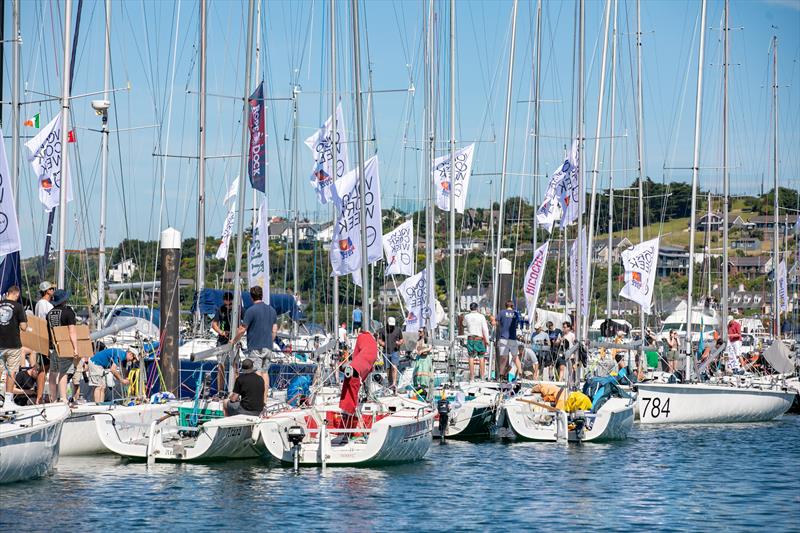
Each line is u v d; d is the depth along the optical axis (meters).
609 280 73.19
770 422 55.06
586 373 50.72
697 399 53.53
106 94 55.97
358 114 39.59
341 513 29.09
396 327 52.44
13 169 44.06
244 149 40.16
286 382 46.12
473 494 32.41
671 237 164.62
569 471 37.16
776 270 82.50
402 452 37.22
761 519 29.62
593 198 62.25
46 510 28.45
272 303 56.25
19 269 39.31
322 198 48.53
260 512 28.91
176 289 43.88
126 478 33.28
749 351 72.38
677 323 99.81
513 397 47.50
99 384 40.66
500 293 58.94
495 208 115.75
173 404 39.28
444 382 50.81
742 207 175.00
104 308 52.28
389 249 57.09
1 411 32.06
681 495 33.09
